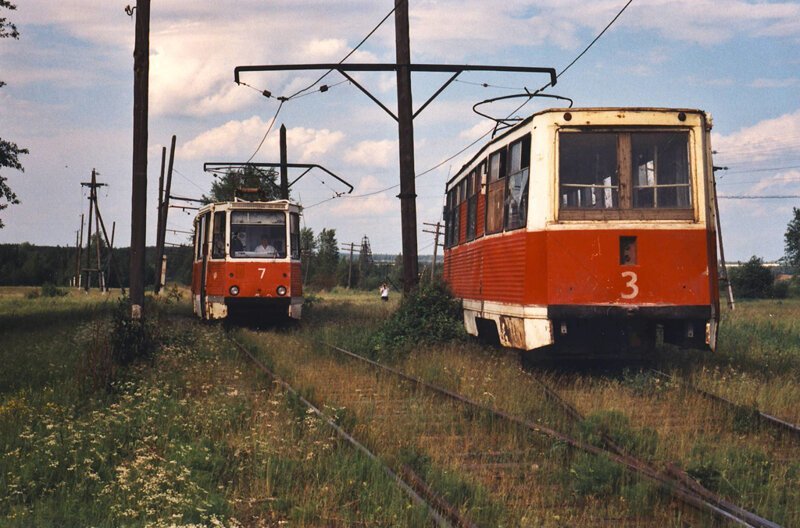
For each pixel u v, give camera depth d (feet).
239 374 41.16
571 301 37.63
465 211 54.65
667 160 38.42
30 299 160.76
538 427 26.73
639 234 37.78
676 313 37.55
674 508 19.26
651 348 41.09
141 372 40.09
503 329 42.86
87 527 18.47
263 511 19.93
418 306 56.59
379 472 21.75
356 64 60.80
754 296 220.64
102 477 22.63
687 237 37.86
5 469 22.54
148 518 18.94
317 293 237.45
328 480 21.58
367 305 117.80
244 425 28.53
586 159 38.34
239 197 80.48
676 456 24.11
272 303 73.61
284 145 115.44
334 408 29.86
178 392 35.01
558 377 40.52
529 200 38.70
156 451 25.53
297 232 76.07
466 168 54.44
